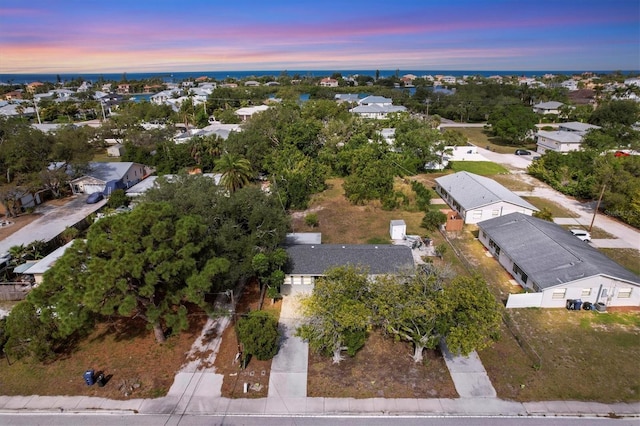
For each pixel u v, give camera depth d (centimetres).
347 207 5044
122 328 2684
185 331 2648
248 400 2092
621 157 5534
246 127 7312
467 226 4428
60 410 2044
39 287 2159
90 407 2061
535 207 4591
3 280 3231
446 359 2380
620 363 2355
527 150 8200
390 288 2222
